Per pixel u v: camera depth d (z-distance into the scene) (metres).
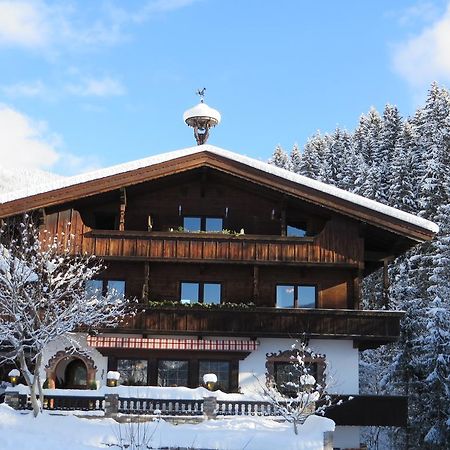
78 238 29.73
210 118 34.03
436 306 37.44
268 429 23.61
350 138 76.19
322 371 29.52
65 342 29.67
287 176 29.56
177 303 29.34
